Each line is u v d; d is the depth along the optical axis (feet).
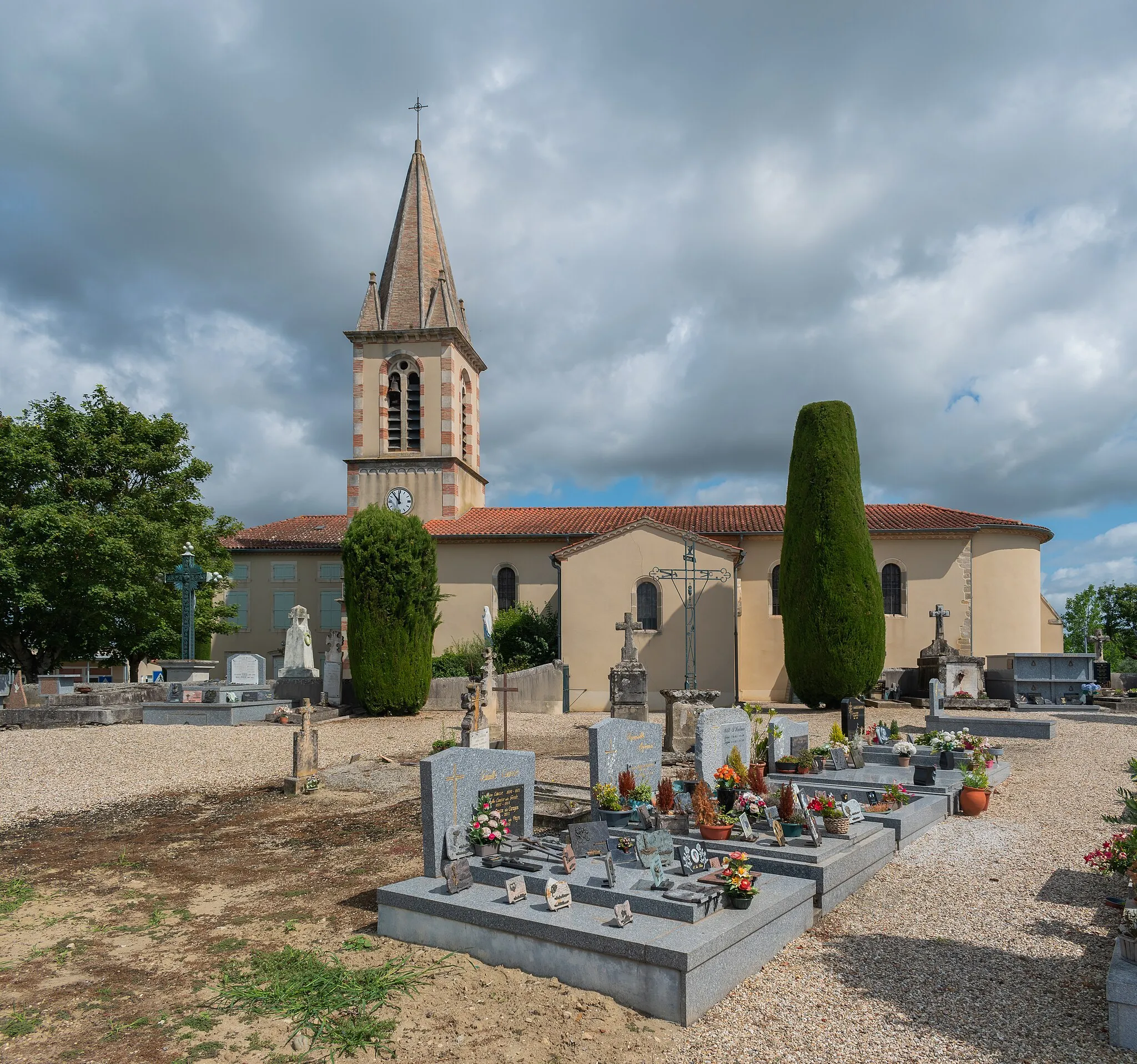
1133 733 63.05
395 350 123.65
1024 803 39.96
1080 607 175.01
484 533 110.63
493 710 83.97
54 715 72.43
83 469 104.68
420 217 129.80
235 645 137.18
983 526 101.86
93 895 29.76
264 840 37.09
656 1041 18.39
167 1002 20.85
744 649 104.58
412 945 23.99
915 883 28.37
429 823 26.66
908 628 102.27
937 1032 18.29
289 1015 19.93
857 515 84.58
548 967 21.49
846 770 43.80
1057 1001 19.51
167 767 54.44
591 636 98.32
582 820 38.32
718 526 108.99
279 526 152.46
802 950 23.04
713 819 29.94
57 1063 17.97
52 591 96.73
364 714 85.40
